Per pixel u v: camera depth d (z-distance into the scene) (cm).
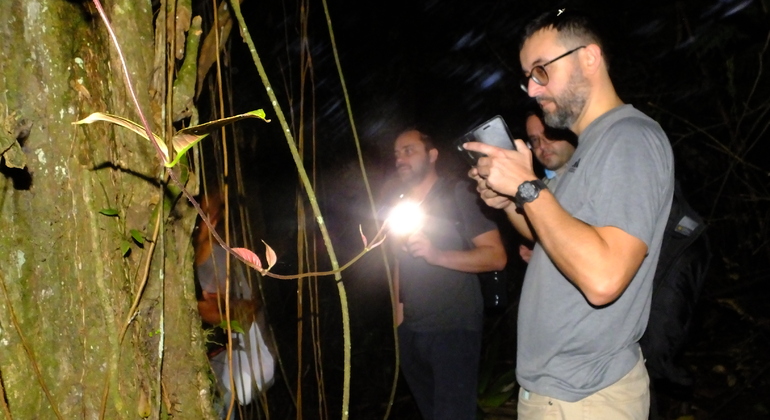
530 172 171
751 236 554
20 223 125
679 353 219
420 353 300
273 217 530
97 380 132
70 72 127
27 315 126
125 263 135
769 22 501
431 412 312
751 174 551
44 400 128
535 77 187
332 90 646
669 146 174
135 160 136
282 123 113
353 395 469
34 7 123
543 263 186
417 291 298
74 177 129
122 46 134
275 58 414
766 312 483
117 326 133
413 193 312
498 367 479
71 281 130
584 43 181
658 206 166
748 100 499
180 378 146
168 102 129
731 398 409
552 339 181
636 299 177
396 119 675
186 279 149
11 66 121
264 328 249
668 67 573
